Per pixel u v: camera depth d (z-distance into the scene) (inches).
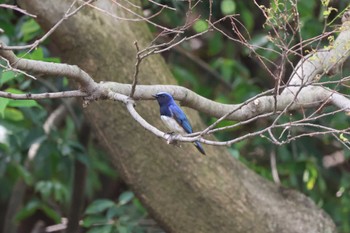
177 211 441.4
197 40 650.8
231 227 442.9
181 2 508.1
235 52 619.2
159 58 442.6
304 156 562.6
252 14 590.9
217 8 536.1
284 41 332.2
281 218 451.5
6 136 549.3
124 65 426.3
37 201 621.9
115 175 661.9
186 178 437.4
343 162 615.5
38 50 383.9
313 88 354.3
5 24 510.9
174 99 343.0
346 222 593.9
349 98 375.9
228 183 444.5
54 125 587.5
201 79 623.5
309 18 503.8
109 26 423.2
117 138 434.3
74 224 587.5
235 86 565.3
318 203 584.7
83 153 555.8
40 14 406.0
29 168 647.1
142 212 545.0
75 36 416.2
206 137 442.6
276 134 531.5
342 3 495.2
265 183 464.8
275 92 292.2
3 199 690.8
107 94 309.1
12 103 375.2
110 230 509.4
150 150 434.3
